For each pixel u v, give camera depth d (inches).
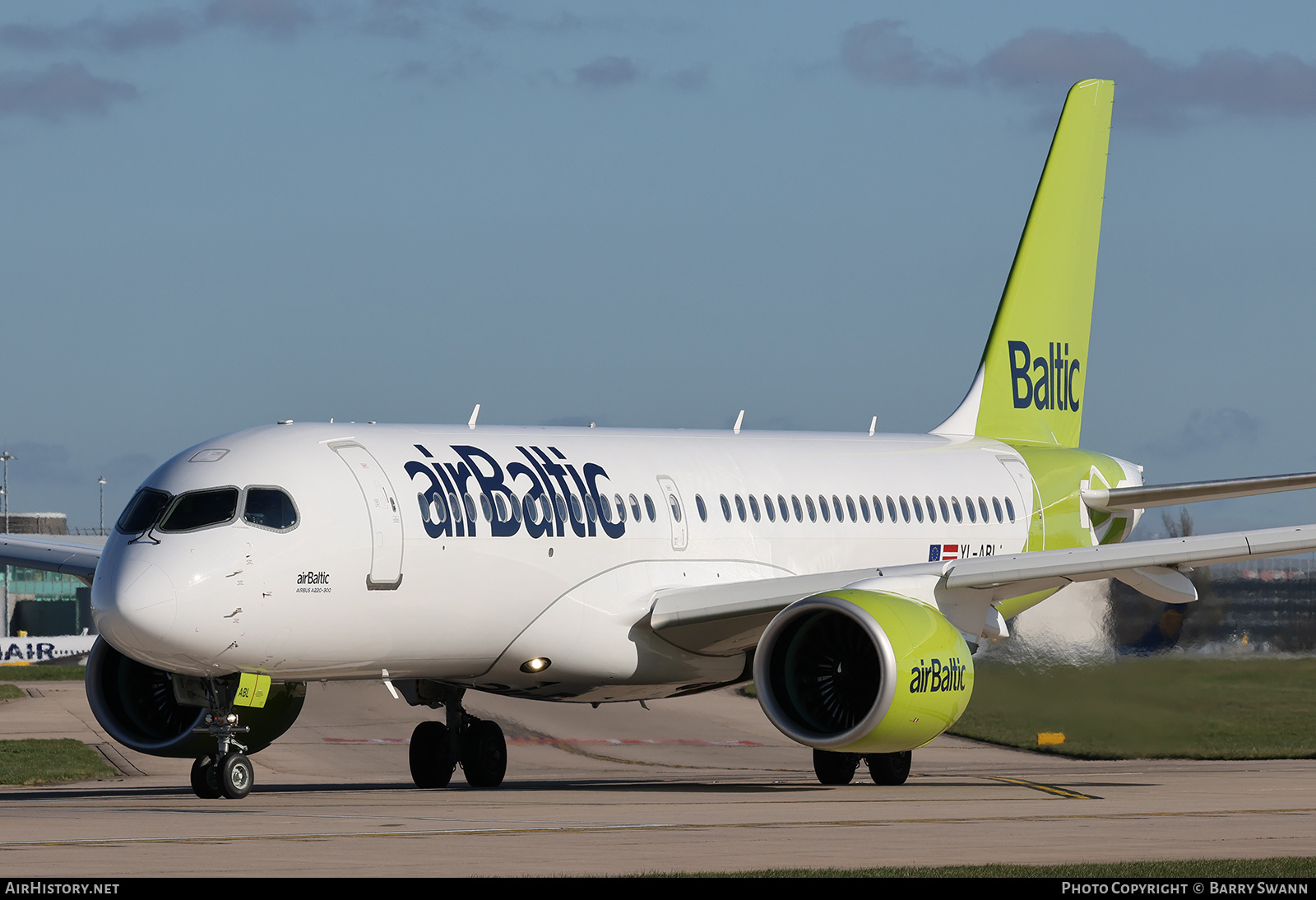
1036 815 2475.4
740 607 3181.6
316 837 2087.8
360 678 3129.9
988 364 4473.4
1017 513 4180.6
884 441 4121.6
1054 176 4594.0
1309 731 4690.0
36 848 1940.2
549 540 3193.9
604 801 2785.4
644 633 3329.2
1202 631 5324.8
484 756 3427.7
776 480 3715.6
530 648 3201.3
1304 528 3149.6
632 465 3457.2
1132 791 3090.6
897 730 2869.1
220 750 2901.1
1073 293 4675.2
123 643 2746.1
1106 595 5142.7
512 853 1902.1
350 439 3063.5
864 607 2891.2
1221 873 1742.1
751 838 2086.6
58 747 4586.6
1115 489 4365.2
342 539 2906.0
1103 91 4699.8
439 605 3041.3
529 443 3351.4
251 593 2792.8
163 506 2832.2
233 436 3004.4
